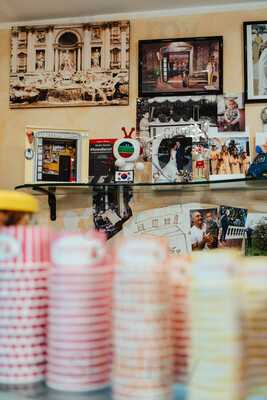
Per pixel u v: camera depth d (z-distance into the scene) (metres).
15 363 0.65
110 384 0.62
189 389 0.56
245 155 2.05
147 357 0.57
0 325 0.65
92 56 2.23
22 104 2.26
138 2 2.13
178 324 0.61
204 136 2.08
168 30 2.20
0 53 2.31
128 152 2.06
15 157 2.24
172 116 2.13
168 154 2.08
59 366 0.62
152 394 0.56
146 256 0.58
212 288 0.55
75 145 2.09
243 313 0.56
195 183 2.00
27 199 0.76
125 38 2.22
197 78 2.14
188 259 0.63
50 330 0.64
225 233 2.03
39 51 2.28
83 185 2.05
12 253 0.66
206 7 2.17
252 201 2.03
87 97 2.21
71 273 0.62
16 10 2.20
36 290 0.66
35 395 0.61
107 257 0.63
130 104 2.18
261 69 2.11
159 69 2.18
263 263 0.60
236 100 2.10
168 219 2.08
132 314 0.57
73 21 2.27
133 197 2.12
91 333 0.62
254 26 2.13
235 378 0.54
